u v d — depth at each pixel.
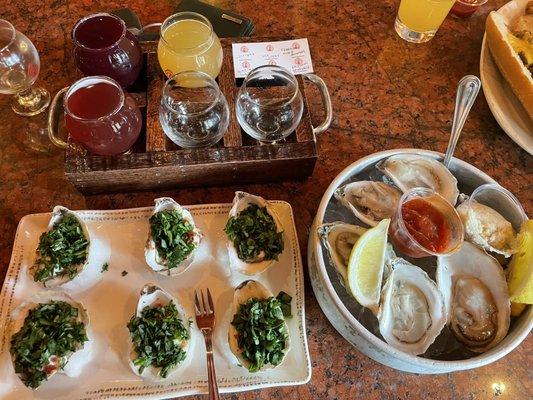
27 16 0.96
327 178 0.83
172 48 0.77
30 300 0.66
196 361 0.66
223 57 0.86
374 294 0.63
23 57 0.80
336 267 0.66
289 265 0.72
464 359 0.63
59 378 0.64
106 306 0.69
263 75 0.80
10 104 0.86
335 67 0.94
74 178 0.74
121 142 0.72
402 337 0.63
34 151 0.82
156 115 0.79
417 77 0.94
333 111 0.89
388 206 0.71
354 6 1.01
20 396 0.62
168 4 0.98
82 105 0.72
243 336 0.64
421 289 0.66
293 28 0.98
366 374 0.69
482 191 0.71
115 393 0.63
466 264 0.69
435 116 0.90
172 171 0.75
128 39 0.78
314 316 0.72
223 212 0.76
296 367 0.65
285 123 0.76
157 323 0.65
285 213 0.75
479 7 1.02
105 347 0.67
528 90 0.81
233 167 0.76
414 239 0.66
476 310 0.66
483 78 0.88
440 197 0.68
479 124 0.89
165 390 0.63
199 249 0.73
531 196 0.83
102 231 0.74
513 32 0.91
